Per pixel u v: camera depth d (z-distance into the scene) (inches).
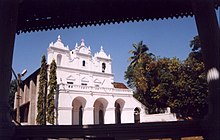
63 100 1122.0
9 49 134.4
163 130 132.3
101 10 189.0
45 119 1032.2
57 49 1378.0
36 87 1203.2
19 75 588.4
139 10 189.2
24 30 205.8
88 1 179.0
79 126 144.3
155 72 1370.6
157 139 138.2
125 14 193.3
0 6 135.0
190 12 187.5
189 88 1088.2
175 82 1173.7
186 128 129.6
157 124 133.9
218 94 122.6
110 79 1590.8
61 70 1368.1
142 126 135.3
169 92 1197.7
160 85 1245.1
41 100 1067.9
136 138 135.0
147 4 182.5
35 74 1221.1
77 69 1437.0
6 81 131.0
